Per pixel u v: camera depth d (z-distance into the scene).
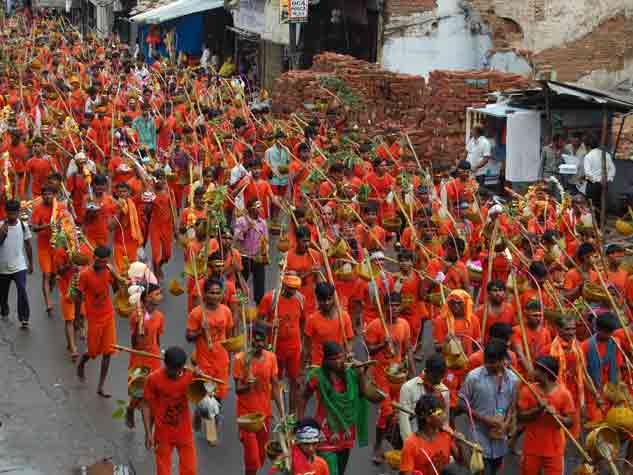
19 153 20.08
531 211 16.22
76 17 60.84
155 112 23.94
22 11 61.81
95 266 12.20
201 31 41.91
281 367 11.81
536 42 27.86
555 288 12.59
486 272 13.98
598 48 27.52
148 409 10.01
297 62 30.08
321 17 32.16
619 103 21.03
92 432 11.59
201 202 15.39
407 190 16.34
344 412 9.34
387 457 8.82
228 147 20.61
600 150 20.47
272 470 8.62
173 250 19.27
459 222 16.11
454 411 10.62
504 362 9.58
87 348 12.66
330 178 17.55
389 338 10.66
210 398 9.73
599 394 10.48
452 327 10.84
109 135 22.34
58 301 15.98
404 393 9.53
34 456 10.96
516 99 22.58
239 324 12.29
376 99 26.66
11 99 25.73
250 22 34.91
